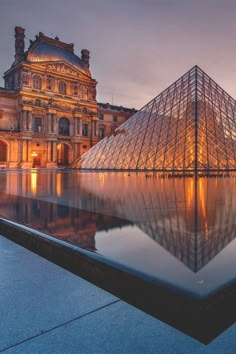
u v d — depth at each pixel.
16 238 6.71
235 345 2.85
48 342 2.89
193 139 45.09
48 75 90.12
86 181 28.52
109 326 3.13
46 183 26.12
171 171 44.47
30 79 86.81
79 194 15.91
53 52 91.69
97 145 64.75
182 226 7.10
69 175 41.91
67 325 3.14
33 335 2.99
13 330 3.06
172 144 47.53
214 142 46.16
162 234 6.26
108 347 2.81
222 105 54.00
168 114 52.78
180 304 3.27
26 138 86.25
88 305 3.54
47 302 3.60
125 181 28.00
